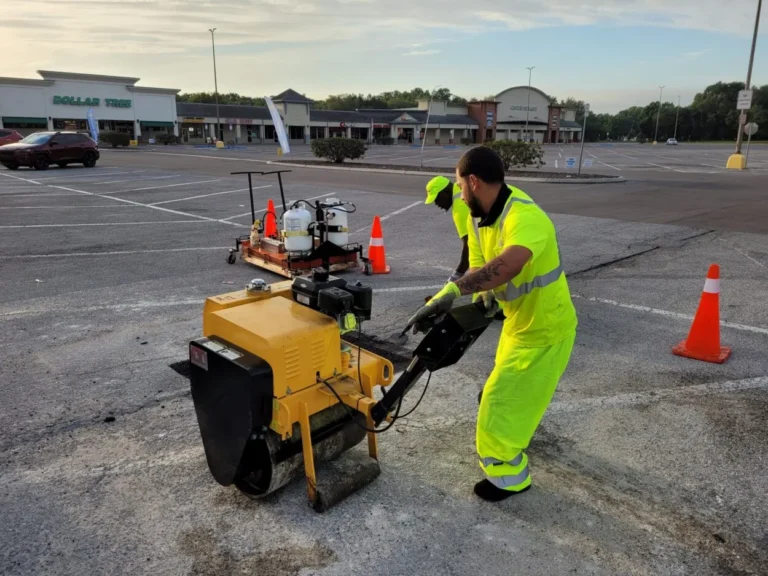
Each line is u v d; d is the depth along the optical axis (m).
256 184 18.70
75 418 3.60
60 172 22.50
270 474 2.62
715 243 9.39
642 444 3.40
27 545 2.49
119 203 13.78
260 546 2.51
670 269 7.66
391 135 80.38
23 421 3.54
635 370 4.43
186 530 2.61
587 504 2.84
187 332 5.11
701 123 118.50
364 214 12.48
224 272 7.23
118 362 4.45
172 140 59.91
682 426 3.60
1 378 4.14
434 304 2.32
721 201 15.05
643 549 2.53
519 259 2.26
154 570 2.36
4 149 22.75
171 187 17.52
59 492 2.87
